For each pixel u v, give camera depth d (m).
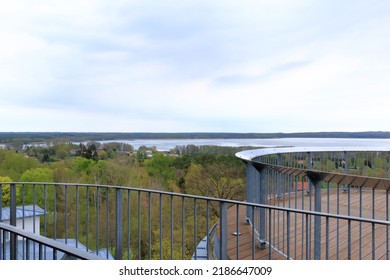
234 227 5.02
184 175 21.83
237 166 17.94
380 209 5.91
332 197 6.92
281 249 4.07
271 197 4.98
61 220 14.81
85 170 23.31
